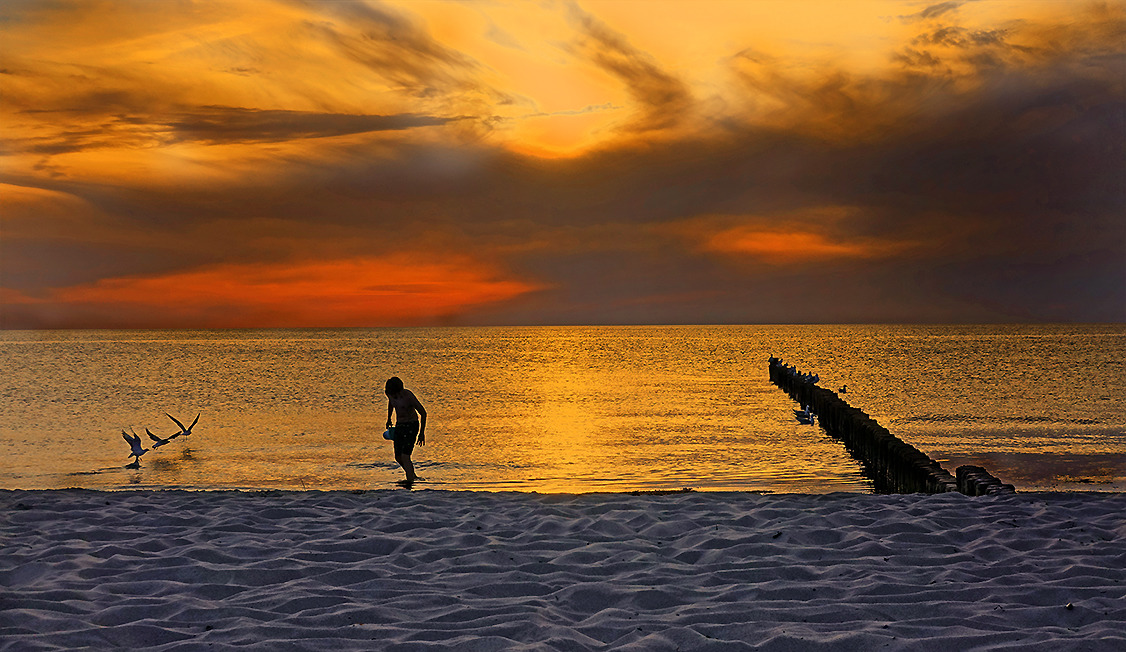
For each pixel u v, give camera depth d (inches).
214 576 219.3
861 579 209.6
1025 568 219.6
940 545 253.1
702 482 605.9
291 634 171.2
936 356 3442.4
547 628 172.4
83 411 1352.1
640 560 236.4
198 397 1628.9
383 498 346.6
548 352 4249.5
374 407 1395.2
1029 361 2997.0
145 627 173.5
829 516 291.7
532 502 332.2
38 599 194.1
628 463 733.9
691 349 4512.8
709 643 165.2
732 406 1406.3
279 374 2434.8
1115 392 1674.5
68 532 271.7
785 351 4106.8
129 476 667.4
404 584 211.3
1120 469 700.0
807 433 1005.8
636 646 162.7
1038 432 1026.1
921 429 1067.3
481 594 204.1
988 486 367.2
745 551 243.4
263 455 792.3
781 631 171.3
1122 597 191.0
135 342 6284.5
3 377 2297.0
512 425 1102.4
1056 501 322.0
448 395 1679.4
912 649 160.6
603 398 1583.4
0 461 762.2
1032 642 161.9
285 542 260.5
